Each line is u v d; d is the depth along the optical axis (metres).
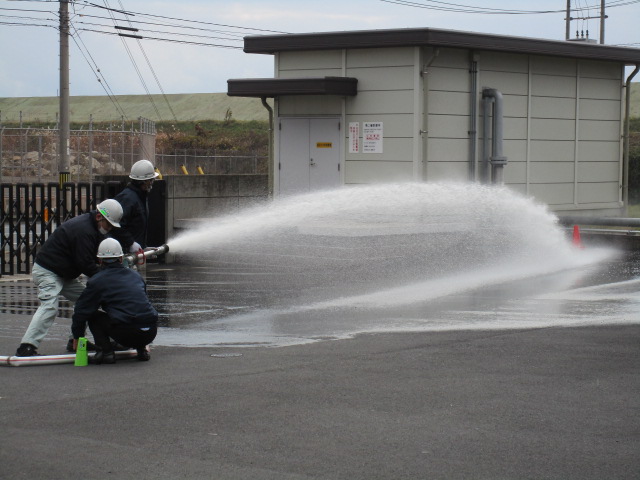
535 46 21.58
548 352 9.64
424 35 19.30
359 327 11.30
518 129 22.23
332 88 19.92
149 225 19.98
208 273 17.56
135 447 6.36
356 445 6.41
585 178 24.00
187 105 97.75
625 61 24.02
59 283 9.50
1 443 6.45
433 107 20.33
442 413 7.25
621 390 8.01
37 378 8.51
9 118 92.75
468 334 10.73
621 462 6.08
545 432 6.75
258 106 91.44
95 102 104.12
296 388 8.06
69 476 5.77
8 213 17.39
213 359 9.38
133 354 9.50
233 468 5.92
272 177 21.94
